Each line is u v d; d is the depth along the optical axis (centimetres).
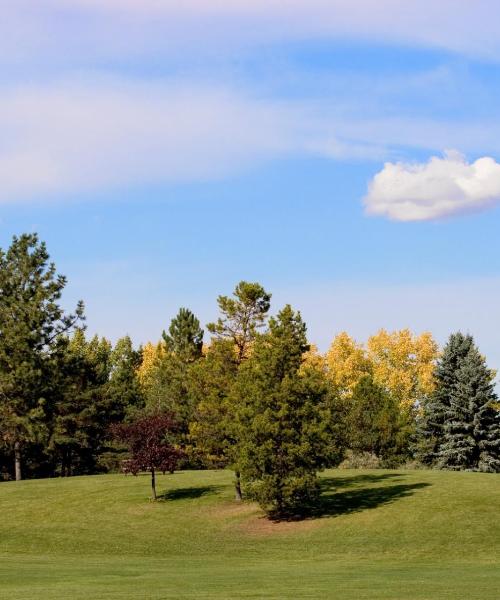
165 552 3091
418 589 1723
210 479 4772
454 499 3644
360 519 3459
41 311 6169
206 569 2377
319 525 3447
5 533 3569
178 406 6359
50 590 1703
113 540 3362
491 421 6588
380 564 2617
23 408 5994
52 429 6369
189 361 7150
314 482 3606
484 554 2839
